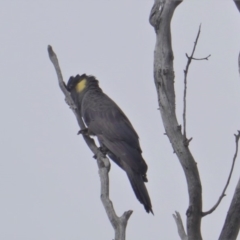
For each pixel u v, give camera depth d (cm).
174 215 991
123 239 1018
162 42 1016
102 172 1211
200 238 938
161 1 1030
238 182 934
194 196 934
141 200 1442
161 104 995
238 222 923
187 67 962
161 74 1006
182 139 954
